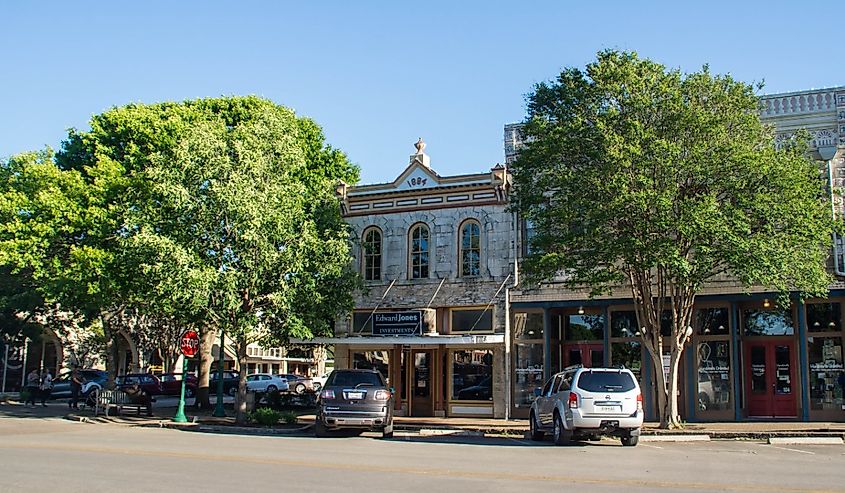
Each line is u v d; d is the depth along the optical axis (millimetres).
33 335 40375
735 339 24609
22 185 30406
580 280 21859
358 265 28859
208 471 12320
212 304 23531
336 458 14445
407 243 28422
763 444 19188
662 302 22578
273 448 16516
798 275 20250
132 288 27688
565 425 18047
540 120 21984
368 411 20062
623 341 25891
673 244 19906
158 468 12672
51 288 28406
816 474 12758
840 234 20969
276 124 25984
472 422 24844
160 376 42750
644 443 19203
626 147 19938
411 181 28625
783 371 24609
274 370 63625
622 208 19938
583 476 12086
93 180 30812
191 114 33000
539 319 26812
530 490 10539
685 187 21062
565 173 21109
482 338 25453
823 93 24828
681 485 11188
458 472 12344
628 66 21391
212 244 23750
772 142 23297
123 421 25656
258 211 23125
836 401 23797
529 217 22438
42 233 28328
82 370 42906
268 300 24547
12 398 40781
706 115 20594
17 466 12852
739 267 19766
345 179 37000
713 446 18547
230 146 24812
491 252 27156
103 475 11805
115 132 32031
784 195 19922
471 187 27578
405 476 11883
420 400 27750
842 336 23797
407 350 28016
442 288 27562
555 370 26547
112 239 28781
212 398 41656
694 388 24797
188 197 23172
